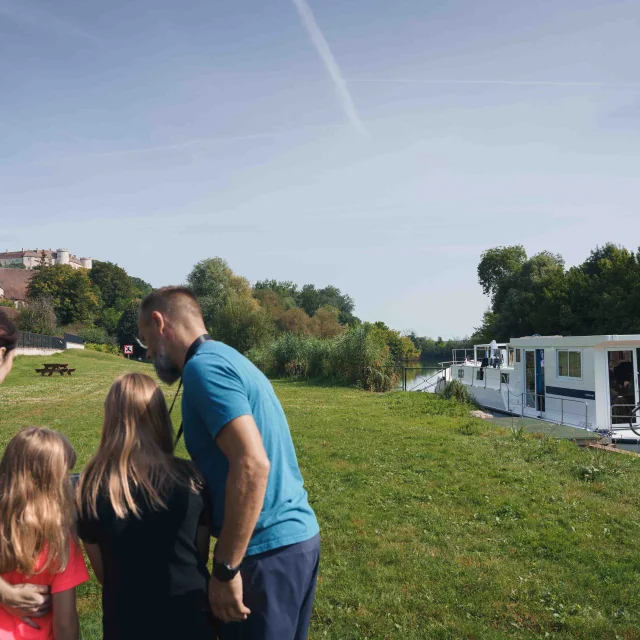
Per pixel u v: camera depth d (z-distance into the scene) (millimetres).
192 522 2408
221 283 72625
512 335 56000
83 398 22422
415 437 13320
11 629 2385
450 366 31859
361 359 30062
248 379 2512
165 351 2723
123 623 2336
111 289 104812
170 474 2410
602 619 4699
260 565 2465
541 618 4754
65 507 2434
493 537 6637
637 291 40781
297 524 2574
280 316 73750
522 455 11266
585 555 6078
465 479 9211
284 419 2738
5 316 2744
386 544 6340
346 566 5750
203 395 2385
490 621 4719
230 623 2502
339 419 16625
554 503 7988
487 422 16156
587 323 45812
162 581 2330
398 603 4941
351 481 9008
